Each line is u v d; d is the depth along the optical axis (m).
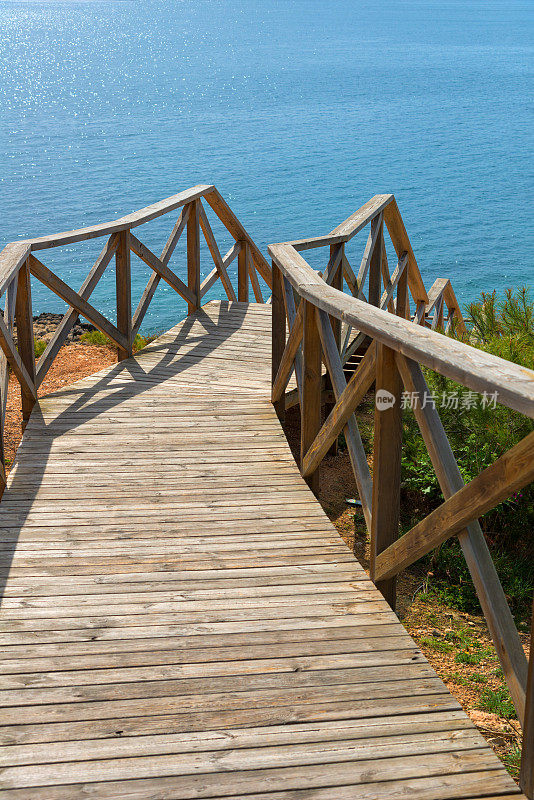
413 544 2.56
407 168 55.09
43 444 4.47
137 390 5.45
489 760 2.07
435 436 2.39
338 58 167.12
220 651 2.58
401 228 7.18
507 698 3.16
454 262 32.75
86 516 3.60
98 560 3.20
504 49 192.25
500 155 59.84
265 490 3.92
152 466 4.19
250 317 7.28
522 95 100.69
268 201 45.00
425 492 4.82
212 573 3.10
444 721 2.23
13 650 2.58
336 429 3.46
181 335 6.74
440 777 2.01
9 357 4.52
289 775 2.02
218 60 167.88
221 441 4.55
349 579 3.07
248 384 5.57
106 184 50.28
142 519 3.58
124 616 2.79
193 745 2.13
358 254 34.44
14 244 4.75
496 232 37.84
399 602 4.08
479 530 2.24
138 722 2.22
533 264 32.34
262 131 73.62
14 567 3.13
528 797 1.93
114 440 4.55
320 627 2.72
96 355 8.15
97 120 85.06
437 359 2.13
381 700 2.33
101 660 2.53
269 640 2.64
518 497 4.53
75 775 2.02
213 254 7.69
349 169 54.72
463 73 131.62
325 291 3.56
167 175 53.19
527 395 1.68
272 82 121.38
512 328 6.00
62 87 123.88
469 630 3.82
